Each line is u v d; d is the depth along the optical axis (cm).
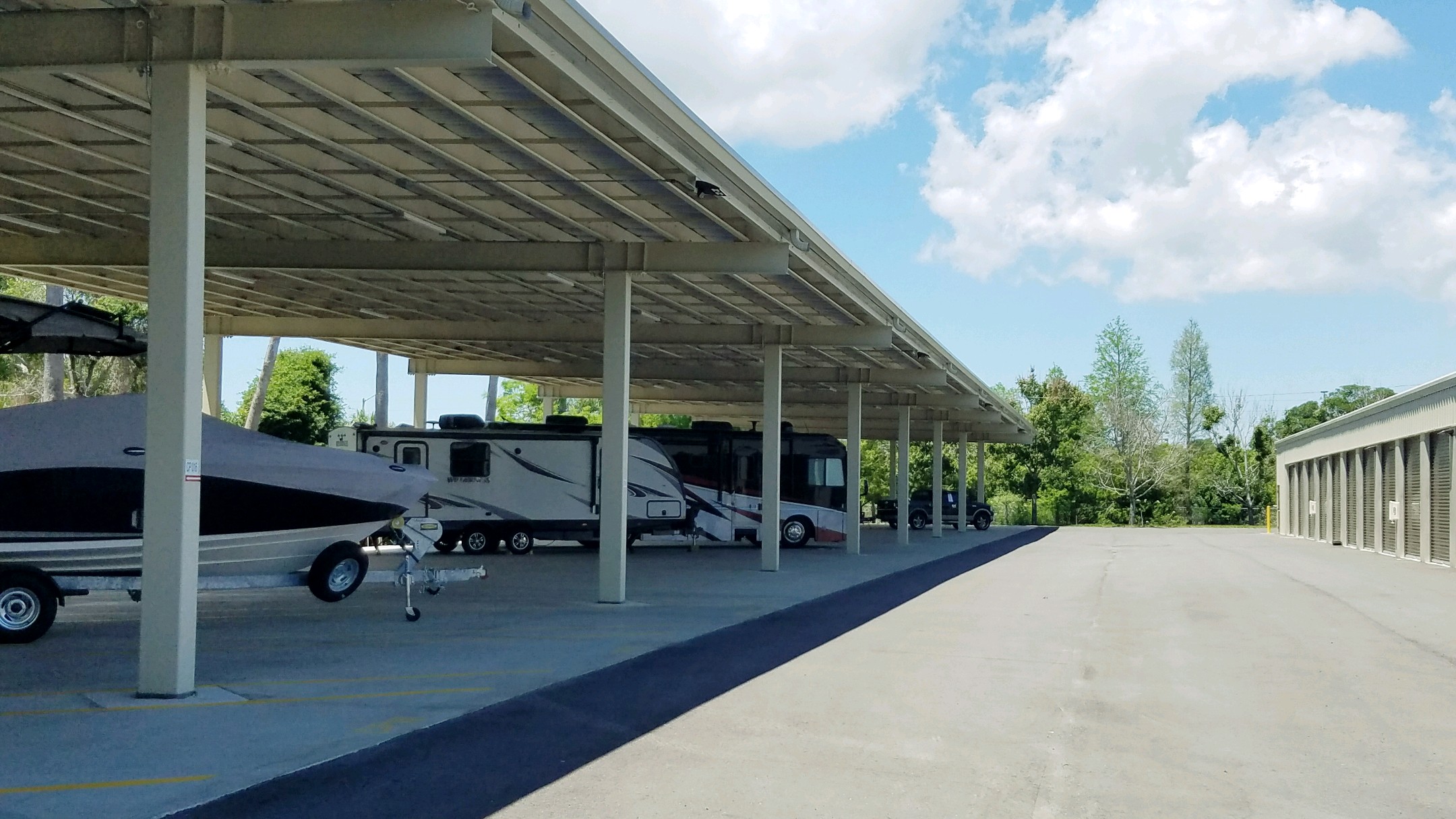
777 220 1683
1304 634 1541
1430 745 873
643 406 4906
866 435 5675
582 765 773
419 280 2127
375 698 999
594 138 1252
